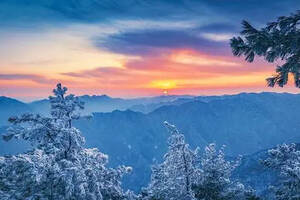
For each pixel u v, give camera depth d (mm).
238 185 21047
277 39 6164
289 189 18344
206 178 20844
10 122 13500
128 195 16062
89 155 14242
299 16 6125
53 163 12492
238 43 6523
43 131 13414
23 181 11516
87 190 12812
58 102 14172
